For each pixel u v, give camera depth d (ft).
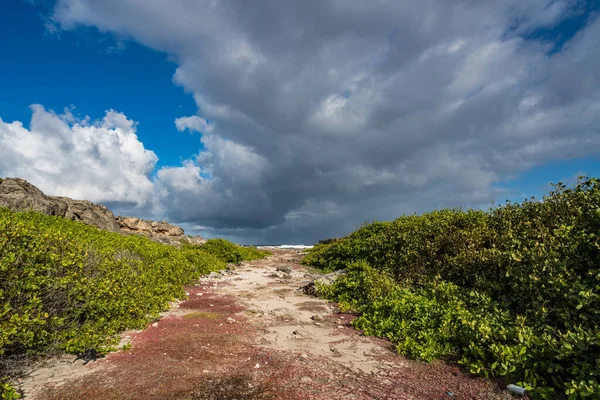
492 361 17.53
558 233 24.93
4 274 17.63
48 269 19.76
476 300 25.02
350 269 43.98
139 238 56.65
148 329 23.34
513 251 26.48
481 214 38.60
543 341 16.88
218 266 59.67
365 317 26.35
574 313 18.81
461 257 31.76
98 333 20.22
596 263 21.43
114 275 25.81
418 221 46.37
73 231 42.37
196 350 19.21
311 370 16.89
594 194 27.43
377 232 57.62
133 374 15.75
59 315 19.67
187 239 140.26
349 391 14.75
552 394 14.12
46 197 68.85
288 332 23.81
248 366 17.10
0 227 19.40
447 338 20.52
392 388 15.12
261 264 78.28
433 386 15.37
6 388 13.14
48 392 13.92
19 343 16.80
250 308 31.01
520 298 22.93
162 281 34.83
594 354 15.21
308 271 60.90
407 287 33.45
